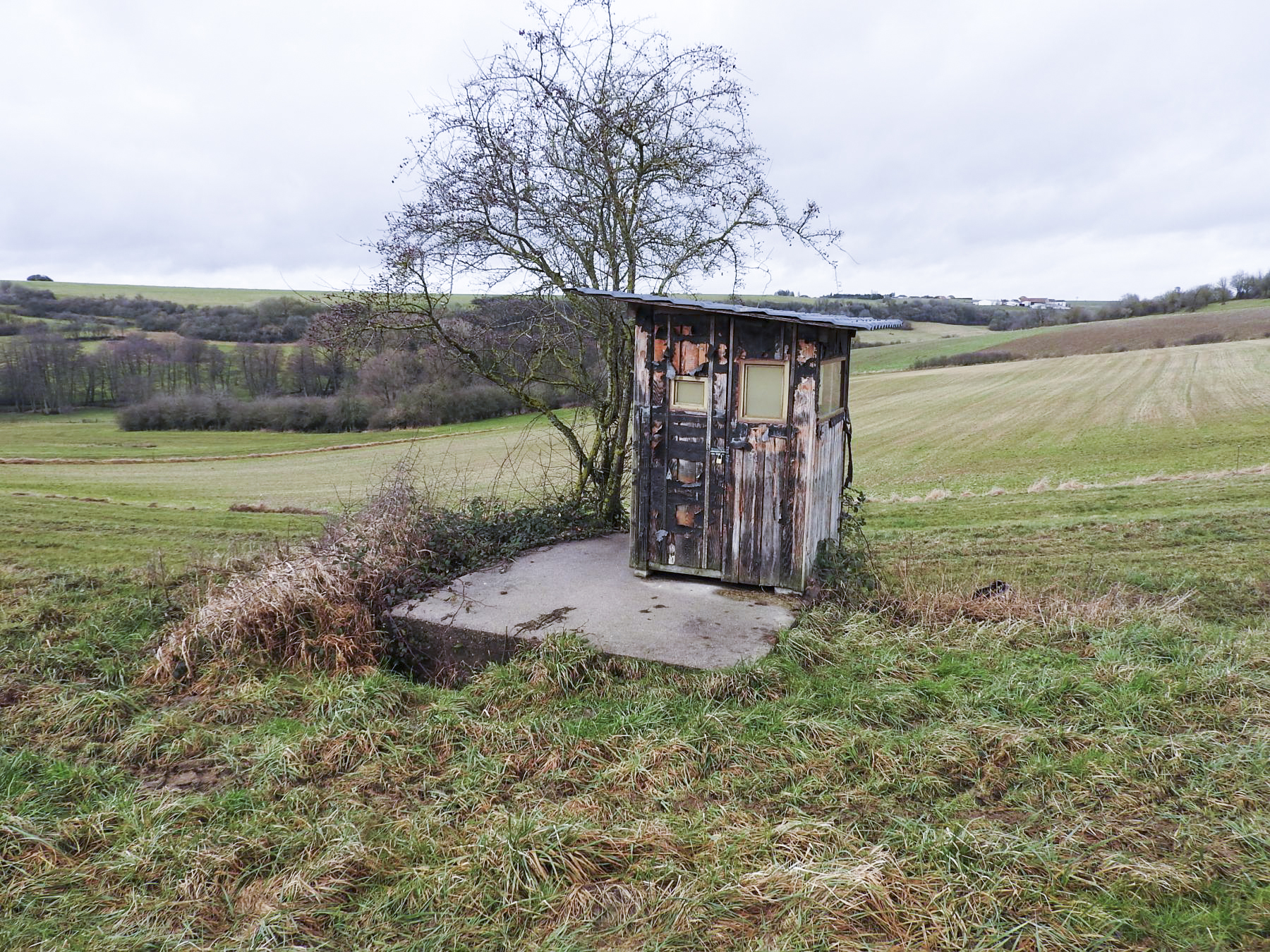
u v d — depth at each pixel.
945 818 3.94
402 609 6.45
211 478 31.91
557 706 5.20
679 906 3.38
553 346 9.66
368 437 45.66
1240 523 13.26
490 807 4.18
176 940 3.30
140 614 7.36
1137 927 3.23
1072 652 5.99
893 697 5.08
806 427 6.49
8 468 35.22
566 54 8.67
